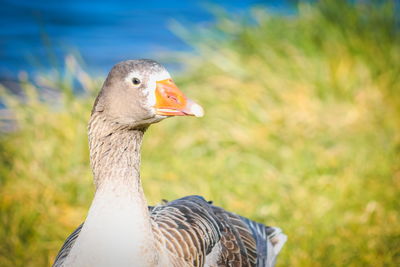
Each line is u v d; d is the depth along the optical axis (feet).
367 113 35.86
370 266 25.14
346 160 32.07
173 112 17.20
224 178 31.01
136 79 17.13
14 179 29.68
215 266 18.72
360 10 41.52
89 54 49.01
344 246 26.13
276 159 32.58
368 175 30.71
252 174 31.45
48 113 34.35
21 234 26.68
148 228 16.55
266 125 34.91
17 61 47.60
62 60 47.73
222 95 38.11
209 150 33.63
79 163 31.17
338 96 37.17
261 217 28.19
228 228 20.43
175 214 18.75
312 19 41.63
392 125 34.91
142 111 17.26
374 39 39.93
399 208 28.55
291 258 25.43
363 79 38.19
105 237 16.12
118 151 17.28
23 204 27.86
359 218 27.78
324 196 29.25
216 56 41.14
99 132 17.44
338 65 38.22
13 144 32.42
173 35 54.34
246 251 20.39
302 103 36.52
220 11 45.91
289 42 40.81
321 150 32.86
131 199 16.75
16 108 34.73
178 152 33.53
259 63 40.16
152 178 31.27
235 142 34.04
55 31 55.06
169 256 17.06
